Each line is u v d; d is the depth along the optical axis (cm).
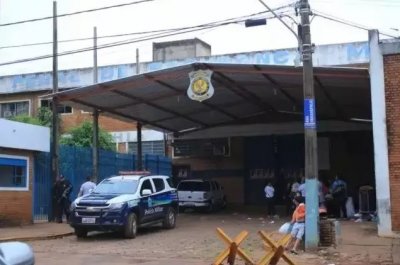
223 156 3659
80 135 3412
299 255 1353
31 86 4041
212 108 2989
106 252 1460
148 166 3288
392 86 1691
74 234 1877
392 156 1672
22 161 2109
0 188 1981
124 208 1753
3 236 1705
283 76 2231
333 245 1454
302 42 1477
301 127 3462
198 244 1609
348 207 2420
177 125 3319
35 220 2219
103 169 2783
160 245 1600
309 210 1428
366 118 3272
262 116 3488
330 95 2541
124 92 2372
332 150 3419
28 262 394
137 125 3036
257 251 1423
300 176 3456
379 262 1259
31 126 2133
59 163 2375
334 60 3516
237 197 3625
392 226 1655
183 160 3756
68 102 2380
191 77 2172
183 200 2986
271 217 2636
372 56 1719
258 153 3619
